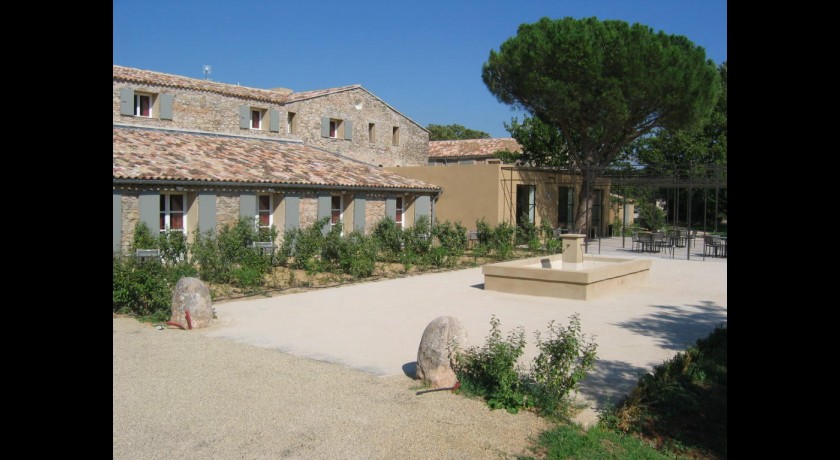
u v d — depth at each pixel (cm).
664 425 554
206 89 2266
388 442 479
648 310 1123
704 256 2095
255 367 689
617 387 645
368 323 970
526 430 513
